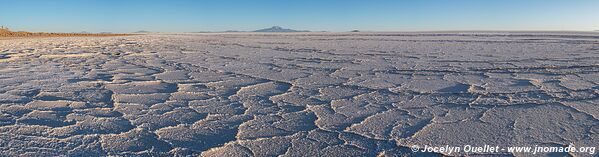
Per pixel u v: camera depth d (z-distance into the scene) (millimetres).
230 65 6176
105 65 6156
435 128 2520
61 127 2514
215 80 4547
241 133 2438
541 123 2604
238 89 3932
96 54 8203
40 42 12703
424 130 2479
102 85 4129
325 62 6617
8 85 4059
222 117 2812
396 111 2979
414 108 3074
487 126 2549
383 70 5477
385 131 2467
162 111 2973
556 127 2510
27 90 3766
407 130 2484
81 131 2441
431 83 4289
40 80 4434
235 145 2225
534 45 10664
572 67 5637
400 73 5148
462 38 15641
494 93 3637
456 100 3354
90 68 5730
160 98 3455
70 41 13695
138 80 4527
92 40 14766
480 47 10148
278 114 2900
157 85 4168
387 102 3305
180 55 8109
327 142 2268
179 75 4984
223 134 2418
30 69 5508
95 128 2508
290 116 2844
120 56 7824
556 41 12453
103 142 2246
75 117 2768
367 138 2334
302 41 14539
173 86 4109
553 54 7770
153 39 16469
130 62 6645
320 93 3721
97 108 3049
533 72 5160
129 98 3447
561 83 4195
